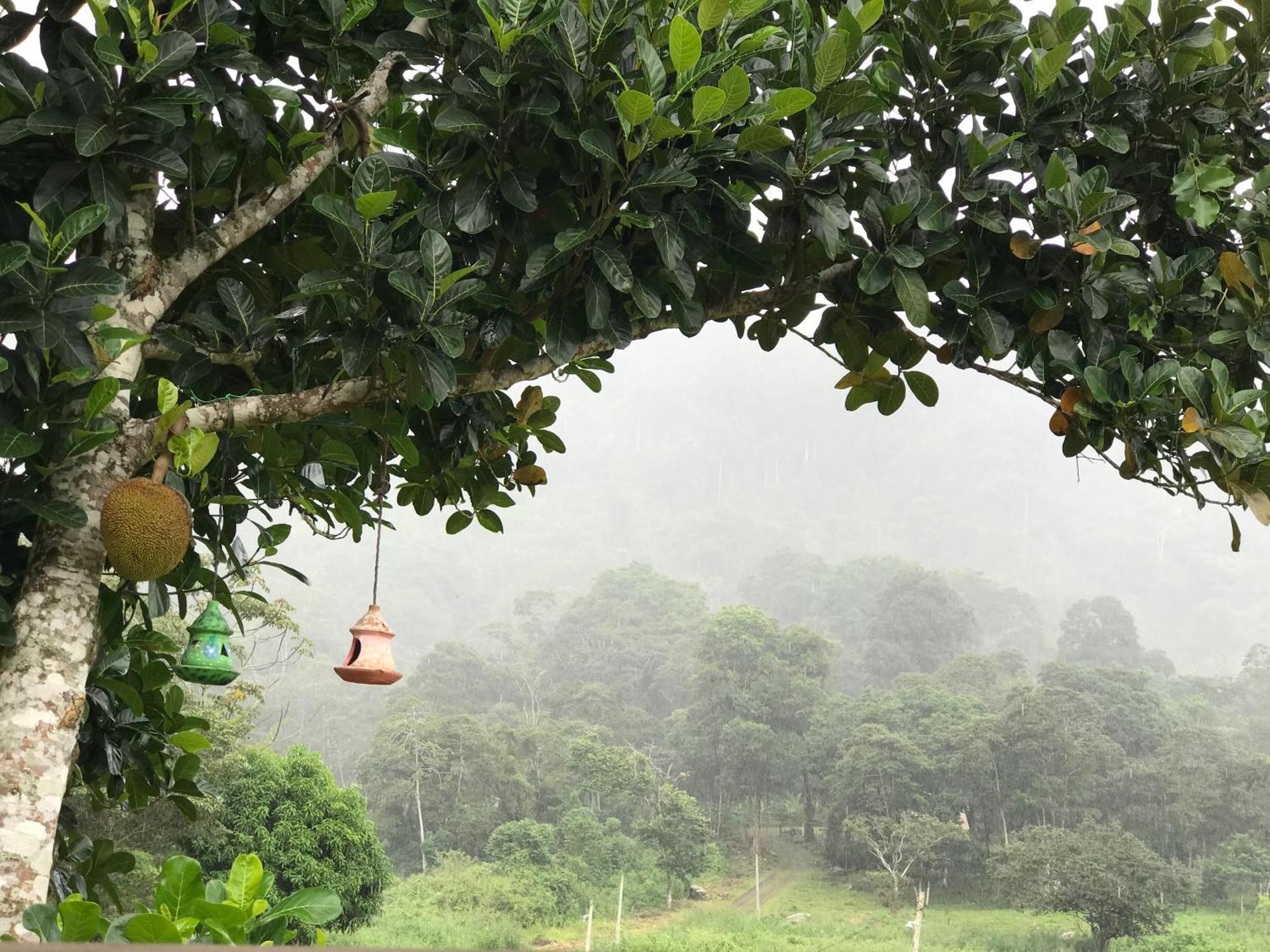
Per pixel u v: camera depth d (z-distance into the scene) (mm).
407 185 3955
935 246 3648
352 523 4590
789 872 82812
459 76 3266
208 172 3596
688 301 3797
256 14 3682
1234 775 80188
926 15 3848
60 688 2930
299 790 28219
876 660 126875
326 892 2664
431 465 4668
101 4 2822
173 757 4461
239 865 2721
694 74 3109
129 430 3203
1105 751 82125
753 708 92188
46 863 2809
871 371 4336
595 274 3441
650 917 68750
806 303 4082
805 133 3480
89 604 3051
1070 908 60219
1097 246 3613
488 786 80812
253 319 3732
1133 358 3787
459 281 3449
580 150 3316
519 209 3371
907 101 4027
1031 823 80438
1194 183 3955
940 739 84250
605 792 77750
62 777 2898
